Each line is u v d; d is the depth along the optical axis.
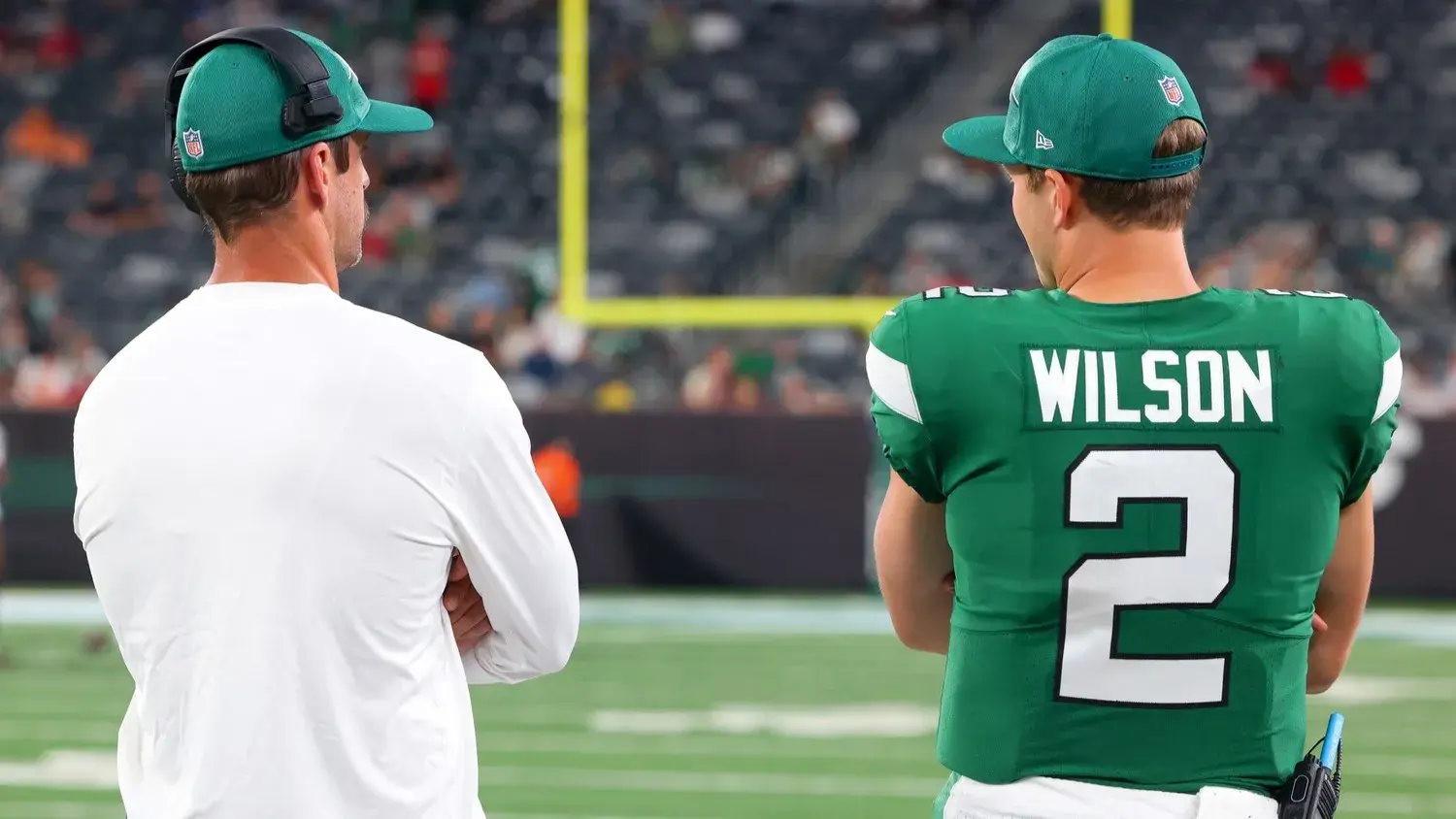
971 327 7.04
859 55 51.81
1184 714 6.88
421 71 58.12
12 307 48.97
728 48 51.66
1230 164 55.16
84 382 45.22
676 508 39.69
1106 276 7.17
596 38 51.34
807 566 39.47
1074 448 6.89
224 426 6.69
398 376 6.75
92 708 26.62
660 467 39.66
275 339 6.80
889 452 7.18
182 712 6.64
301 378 6.72
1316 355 6.99
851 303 46.47
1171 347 6.98
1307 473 6.93
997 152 7.46
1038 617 6.92
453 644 7.08
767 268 48.09
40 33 61.72
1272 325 7.04
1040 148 7.20
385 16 60.00
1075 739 6.92
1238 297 7.14
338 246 7.27
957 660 7.14
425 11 59.94
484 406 6.84
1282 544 6.90
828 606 37.47
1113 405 6.91
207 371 6.78
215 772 6.52
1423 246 51.19
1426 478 37.53
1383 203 54.19
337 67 7.16
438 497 6.73
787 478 39.50
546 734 24.78
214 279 7.11
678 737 24.47
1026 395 6.93
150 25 61.91
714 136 50.03
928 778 21.97
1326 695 27.48
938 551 7.43
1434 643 32.28
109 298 53.56
